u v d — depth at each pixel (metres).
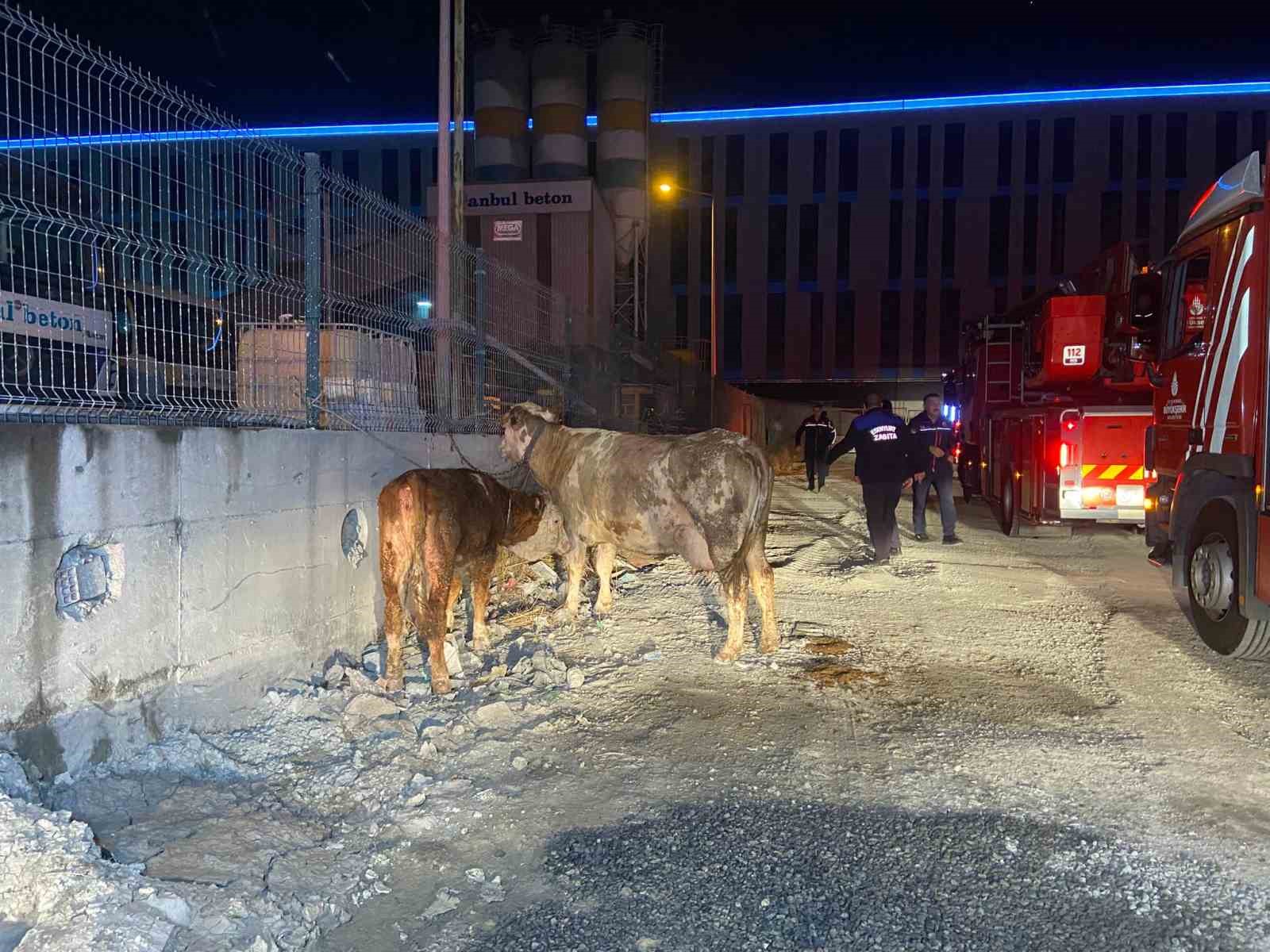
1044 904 3.36
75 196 4.18
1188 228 7.26
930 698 5.65
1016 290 46.56
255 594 5.18
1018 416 12.77
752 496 6.18
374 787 4.28
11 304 3.96
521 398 10.34
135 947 2.74
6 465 3.63
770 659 6.41
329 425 6.28
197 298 5.14
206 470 4.76
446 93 9.32
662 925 3.24
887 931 3.19
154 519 4.40
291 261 5.99
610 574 7.79
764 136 48.03
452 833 3.92
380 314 7.08
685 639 6.93
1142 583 9.35
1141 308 7.97
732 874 3.56
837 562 10.54
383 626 6.66
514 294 10.16
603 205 25.78
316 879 3.49
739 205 48.50
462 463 8.17
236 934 2.99
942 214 47.09
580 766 4.58
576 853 3.74
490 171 29.97
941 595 8.65
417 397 7.77
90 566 4.09
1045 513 11.73
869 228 47.66
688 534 6.36
